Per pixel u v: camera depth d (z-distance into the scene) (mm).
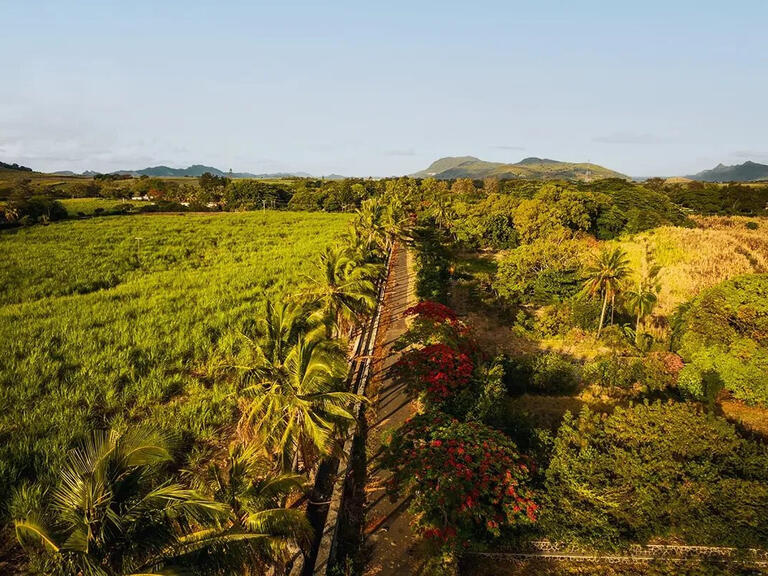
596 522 12422
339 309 22516
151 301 31000
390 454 15312
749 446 13922
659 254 54188
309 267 44344
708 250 54750
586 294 34125
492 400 18219
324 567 11586
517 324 33438
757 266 48688
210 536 7836
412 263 53062
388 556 12727
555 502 13016
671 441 14062
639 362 24594
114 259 47781
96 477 6773
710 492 12609
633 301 30828
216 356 21797
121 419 15883
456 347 23094
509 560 12625
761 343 22844
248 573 9156
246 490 9797
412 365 20172
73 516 6703
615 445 14383
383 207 76188
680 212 86125
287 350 13836
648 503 12688
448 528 12016
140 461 7410
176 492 7402
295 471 14922
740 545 12172
